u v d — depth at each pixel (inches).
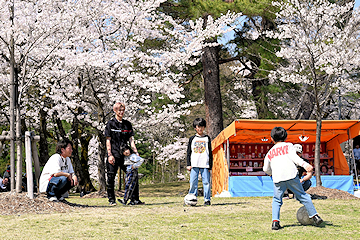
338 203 303.4
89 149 961.5
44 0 404.5
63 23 380.5
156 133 1249.4
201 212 243.3
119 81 554.3
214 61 717.3
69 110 554.3
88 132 751.1
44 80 505.4
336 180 493.0
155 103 751.7
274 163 181.6
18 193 277.3
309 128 528.7
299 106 760.3
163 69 525.3
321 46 495.5
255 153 634.2
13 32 320.2
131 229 179.8
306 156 609.6
